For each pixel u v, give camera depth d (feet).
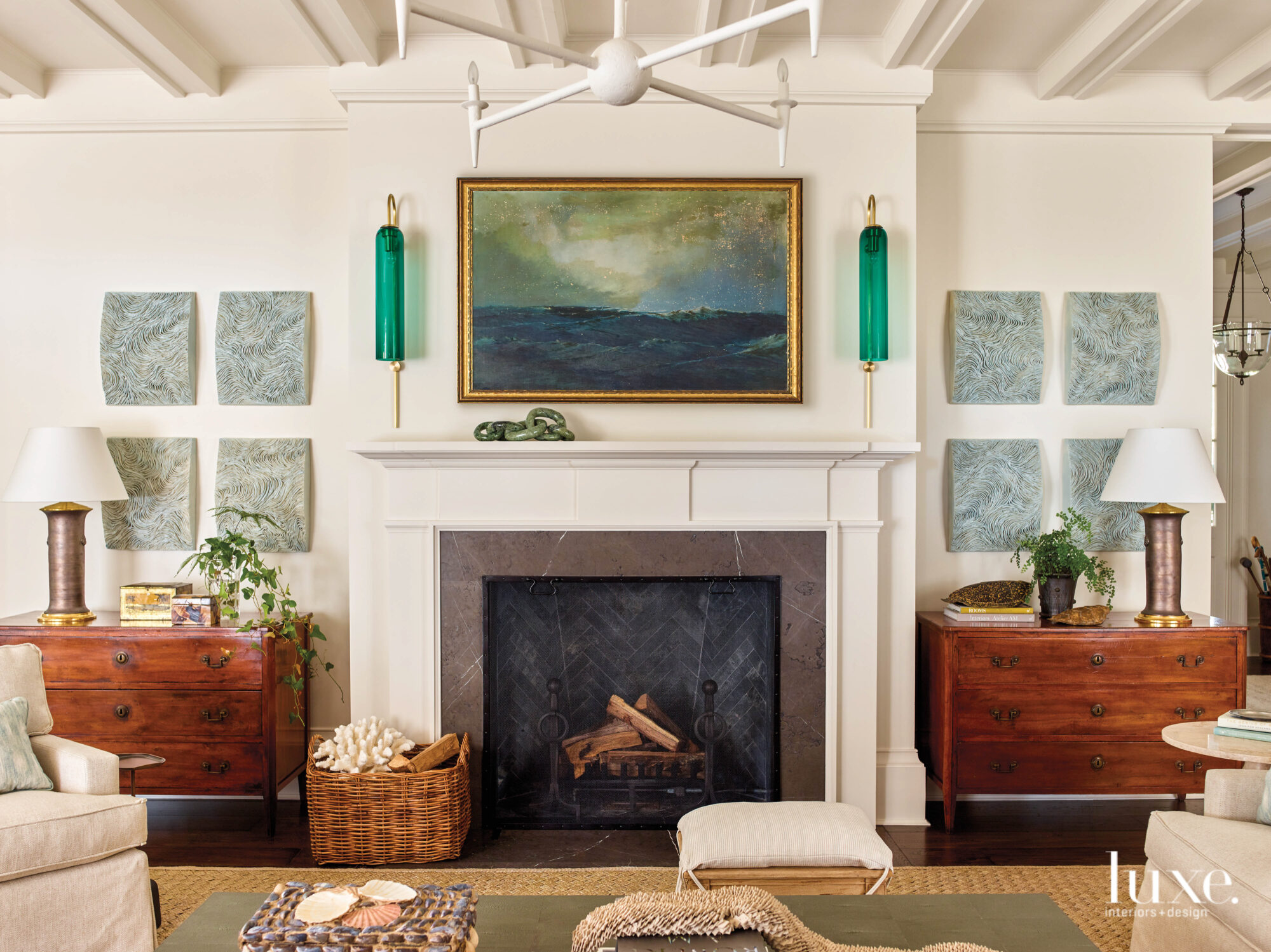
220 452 11.34
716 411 10.39
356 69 10.19
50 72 11.14
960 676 10.09
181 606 10.07
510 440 9.89
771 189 10.27
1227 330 13.89
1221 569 19.43
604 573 10.07
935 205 11.48
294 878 8.72
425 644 10.05
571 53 4.29
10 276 11.43
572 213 10.29
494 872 8.86
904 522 10.55
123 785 9.84
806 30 10.14
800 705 10.11
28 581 11.50
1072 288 11.55
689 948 4.51
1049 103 11.29
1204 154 11.51
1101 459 11.44
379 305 10.00
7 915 6.51
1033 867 9.05
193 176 11.43
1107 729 10.08
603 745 10.24
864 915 5.57
